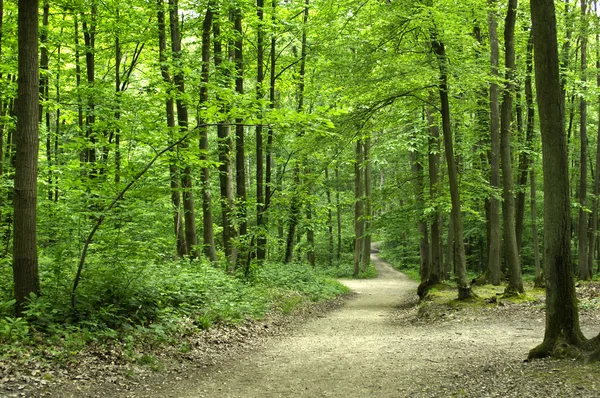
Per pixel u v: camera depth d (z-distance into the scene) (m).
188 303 10.68
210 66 14.49
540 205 27.14
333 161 16.08
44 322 7.27
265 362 8.32
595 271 30.42
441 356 8.27
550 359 6.69
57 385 5.78
